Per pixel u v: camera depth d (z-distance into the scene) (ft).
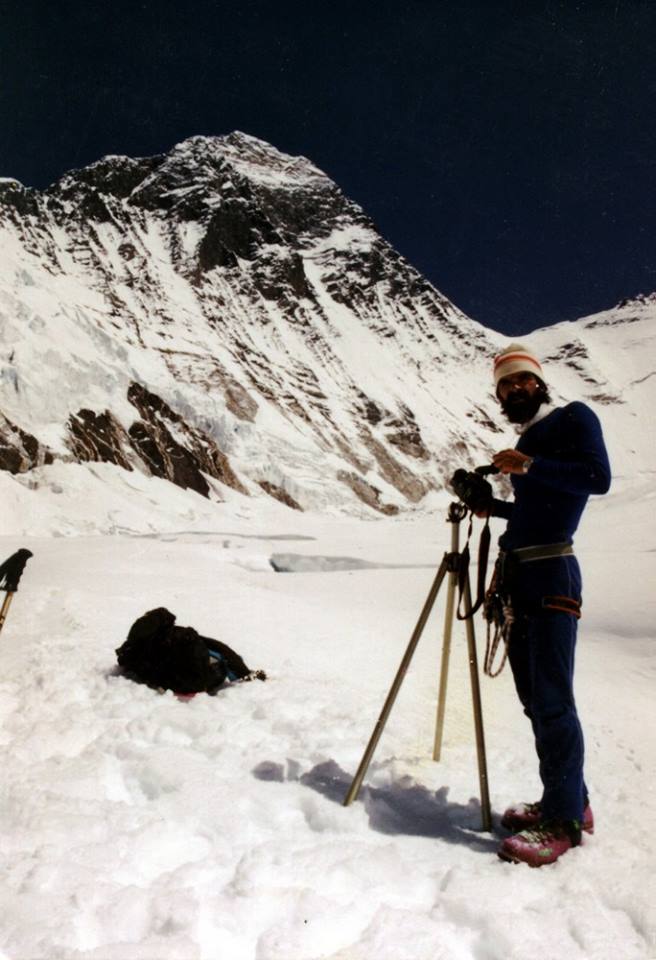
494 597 10.20
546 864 8.89
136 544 50.70
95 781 10.49
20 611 25.11
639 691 19.31
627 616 30.37
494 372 10.90
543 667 9.71
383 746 13.00
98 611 24.68
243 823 9.39
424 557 52.65
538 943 7.08
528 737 13.98
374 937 7.06
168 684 15.90
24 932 6.66
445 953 6.86
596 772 12.67
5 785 10.15
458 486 10.75
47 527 91.40
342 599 32.81
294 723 13.85
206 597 28.63
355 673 18.62
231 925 7.20
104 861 8.15
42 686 15.87
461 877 8.30
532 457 9.80
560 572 9.80
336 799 10.48
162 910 7.15
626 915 7.86
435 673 19.04
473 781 11.70
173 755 11.55
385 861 8.50
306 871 8.17
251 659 19.38
